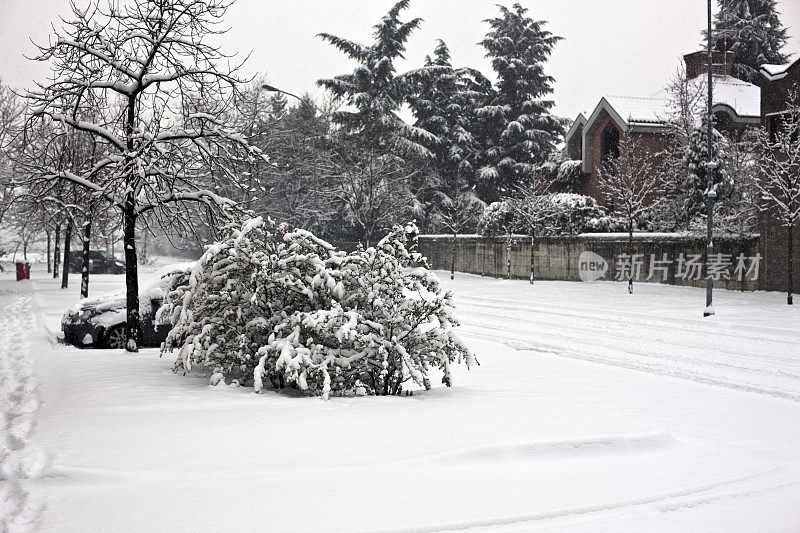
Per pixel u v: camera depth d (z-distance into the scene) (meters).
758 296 28.75
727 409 9.97
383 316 10.59
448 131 57.12
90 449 6.87
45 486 6.01
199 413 8.45
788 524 5.49
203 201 14.41
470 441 7.08
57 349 15.48
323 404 9.05
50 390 10.48
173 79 14.53
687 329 20.09
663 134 43.44
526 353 15.62
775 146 28.36
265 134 49.28
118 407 8.77
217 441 7.20
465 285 38.28
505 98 60.06
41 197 14.55
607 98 45.12
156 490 5.85
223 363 10.90
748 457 7.40
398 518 5.30
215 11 14.48
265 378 11.14
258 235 11.43
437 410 8.69
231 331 10.88
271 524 5.16
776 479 6.66
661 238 34.16
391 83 53.03
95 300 16.78
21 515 5.38
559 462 6.89
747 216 33.81
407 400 9.51
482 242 45.97
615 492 6.11
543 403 9.22
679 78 41.47
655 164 43.66
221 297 10.73
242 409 8.69
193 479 6.10
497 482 6.22
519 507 5.62
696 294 30.28
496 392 10.35
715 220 33.16
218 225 14.61
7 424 8.29
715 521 5.53
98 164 14.20
